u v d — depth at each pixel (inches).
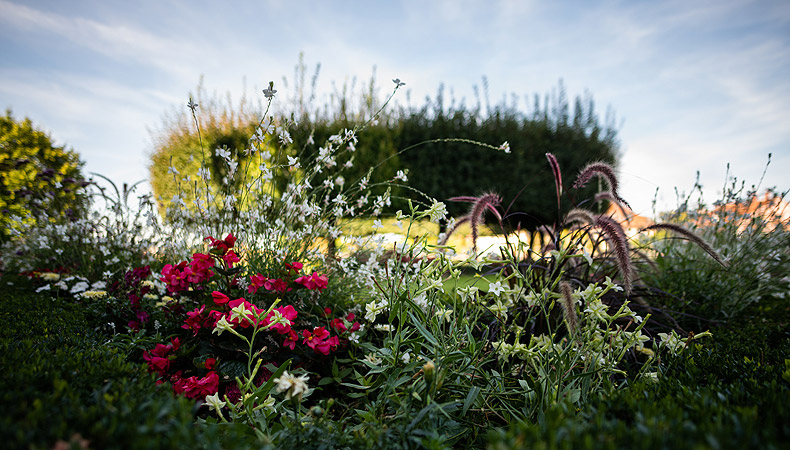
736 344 79.8
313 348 80.0
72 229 159.0
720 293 124.0
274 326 75.2
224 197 127.3
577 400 60.1
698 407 40.5
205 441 39.3
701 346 73.4
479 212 89.9
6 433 32.5
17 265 183.9
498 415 64.9
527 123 323.0
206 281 92.4
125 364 55.6
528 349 67.8
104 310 103.3
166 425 36.2
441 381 61.4
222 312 80.8
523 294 81.6
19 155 244.1
